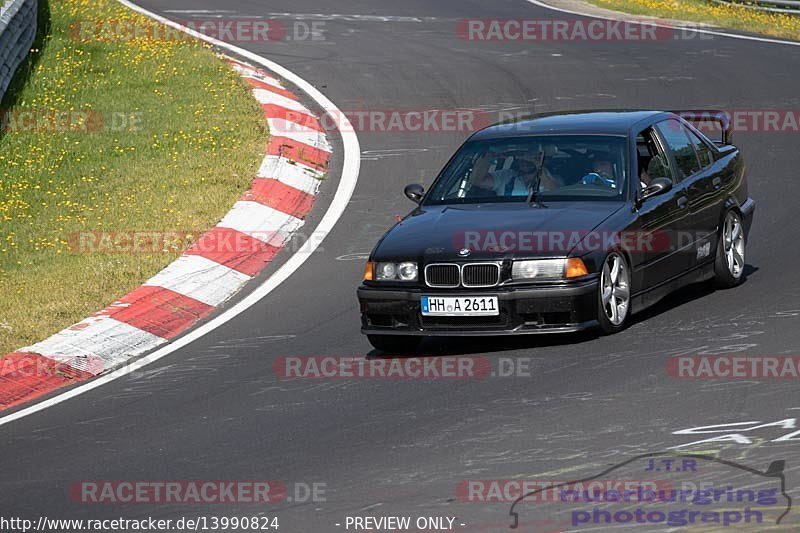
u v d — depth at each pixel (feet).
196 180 176.14
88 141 199.00
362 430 86.53
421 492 73.15
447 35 301.63
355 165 189.57
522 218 106.73
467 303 102.01
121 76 236.43
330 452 82.38
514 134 118.21
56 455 88.02
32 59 242.78
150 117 210.79
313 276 138.82
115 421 95.61
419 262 104.01
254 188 171.94
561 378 94.22
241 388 101.24
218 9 335.06
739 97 227.61
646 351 99.60
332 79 248.73
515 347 104.99
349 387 98.07
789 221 147.95
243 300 132.36
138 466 83.56
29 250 153.28
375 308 105.70
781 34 316.40
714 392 87.66
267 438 86.99
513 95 234.17
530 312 101.09
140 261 143.43
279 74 251.39
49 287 135.95
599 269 102.27
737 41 294.66
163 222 158.71
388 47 284.20
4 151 193.67
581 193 110.52
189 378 106.32
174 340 120.26
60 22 274.57
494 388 93.45
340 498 73.41
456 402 90.94
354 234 155.43
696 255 116.67
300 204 170.30
